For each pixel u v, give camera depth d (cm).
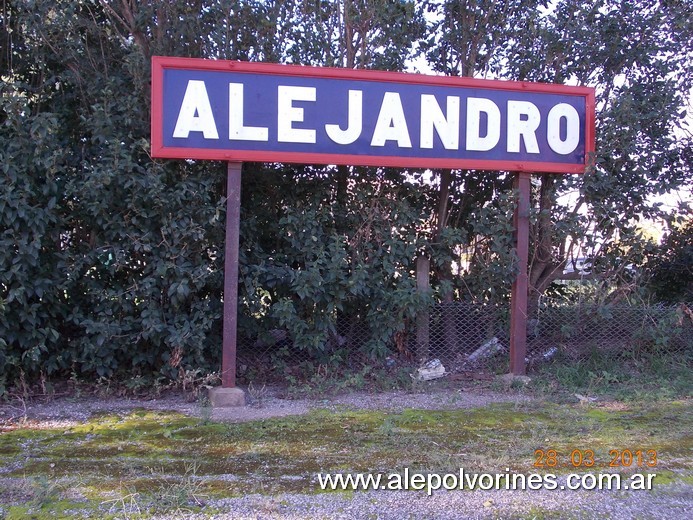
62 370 627
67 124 634
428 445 459
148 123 595
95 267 594
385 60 668
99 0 634
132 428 496
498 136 611
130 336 575
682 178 750
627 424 515
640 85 707
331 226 655
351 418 527
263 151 564
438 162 599
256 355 661
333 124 576
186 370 584
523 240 637
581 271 724
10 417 522
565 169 631
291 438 473
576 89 627
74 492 369
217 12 620
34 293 555
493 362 684
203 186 581
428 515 348
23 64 642
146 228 568
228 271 563
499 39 705
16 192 535
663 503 368
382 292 628
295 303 634
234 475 399
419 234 699
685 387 634
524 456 438
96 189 545
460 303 684
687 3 709
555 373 667
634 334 699
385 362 668
